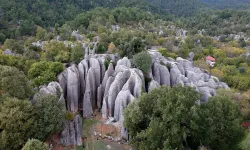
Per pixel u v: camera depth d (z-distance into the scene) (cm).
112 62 5891
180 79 5906
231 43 15362
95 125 4834
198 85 5884
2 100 3747
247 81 7219
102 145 4309
